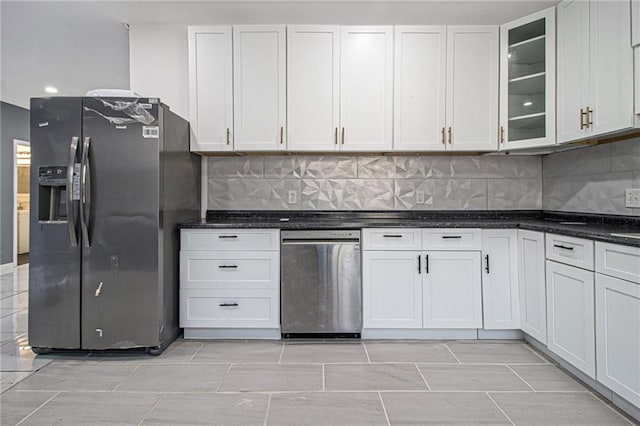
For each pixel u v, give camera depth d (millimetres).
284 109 2906
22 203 6797
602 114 2191
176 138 2725
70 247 2439
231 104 2910
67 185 2369
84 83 4535
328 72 2900
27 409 1849
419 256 2686
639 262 1627
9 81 4453
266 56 2896
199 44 2904
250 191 3291
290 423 1733
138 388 2057
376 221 3004
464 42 2896
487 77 2902
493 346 2621
